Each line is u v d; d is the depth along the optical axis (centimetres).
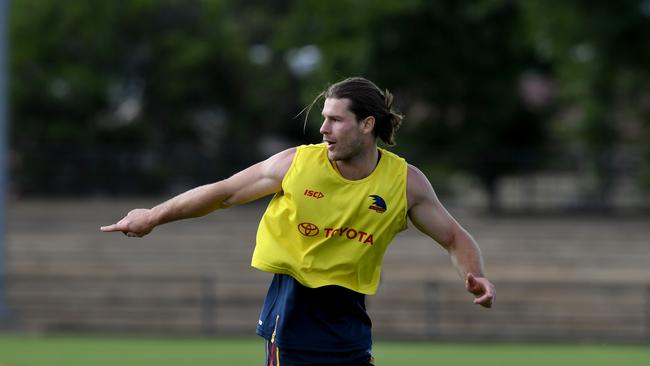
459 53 10412
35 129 12212
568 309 7056
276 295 1947
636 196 9694
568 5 9700
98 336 6556
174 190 10381
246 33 15150
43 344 6078
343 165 1861
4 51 6806
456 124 10712
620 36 9719
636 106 10438
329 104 1827
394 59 10350
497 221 9200
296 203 1853
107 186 10350
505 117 10662
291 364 1925
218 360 5378
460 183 10025
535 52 11131
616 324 6869
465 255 1920
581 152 9881
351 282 1895
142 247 8494
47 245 8562
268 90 13562
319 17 10462
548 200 9869
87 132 12281
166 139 12925
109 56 12450
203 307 6825
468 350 5997
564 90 10738
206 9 13038
